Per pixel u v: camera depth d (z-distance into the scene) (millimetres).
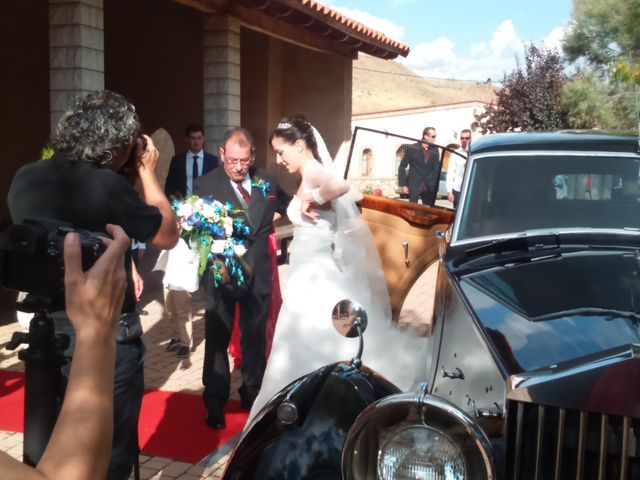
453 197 9023
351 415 2693
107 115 2717
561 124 23438
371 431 2266
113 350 1279
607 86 20891
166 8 12883
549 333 2451
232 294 4590
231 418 4871
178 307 6188
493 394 2361
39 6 12555
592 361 2174
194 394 5363
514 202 3627
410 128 32781
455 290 2941
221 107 9281
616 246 3279
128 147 2844
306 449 2598
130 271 2787
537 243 3373
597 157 3672
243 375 4938
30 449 2029
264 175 4895
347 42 12172
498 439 2277
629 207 3533
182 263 5996
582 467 2080
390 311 4562
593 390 2070
